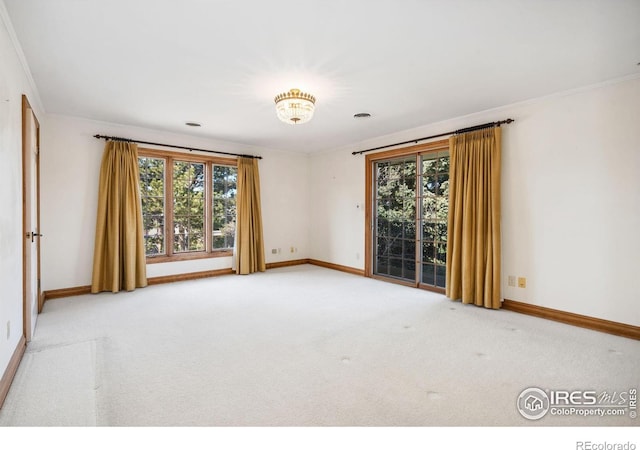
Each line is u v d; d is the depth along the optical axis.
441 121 4.29
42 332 2.95
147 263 4.80
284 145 5.87
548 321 3.32
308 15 1.99
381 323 3.26
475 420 1.76
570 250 3.24
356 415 1.79
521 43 2.31
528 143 3.50
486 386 2.10
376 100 3.48
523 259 3.57
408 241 4.90
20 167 2.51
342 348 2.68
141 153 4.71
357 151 5.61
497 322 3.29
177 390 2.04
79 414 1.79
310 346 2.71
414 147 4.68
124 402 1.90
